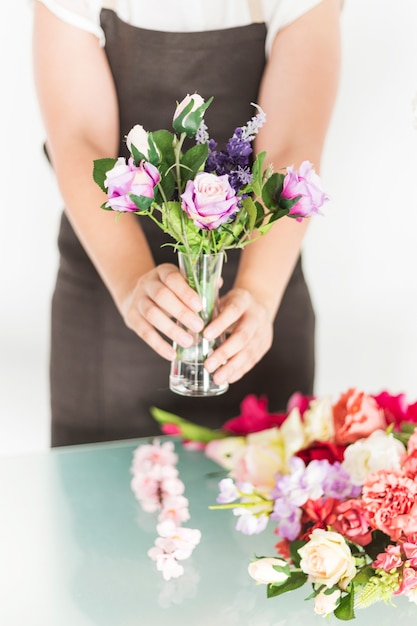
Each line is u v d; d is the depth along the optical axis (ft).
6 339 7.90
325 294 7.77
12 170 7.49
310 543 3.60
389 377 8.05
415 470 3.80
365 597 3.57
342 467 3.91
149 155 3.66
